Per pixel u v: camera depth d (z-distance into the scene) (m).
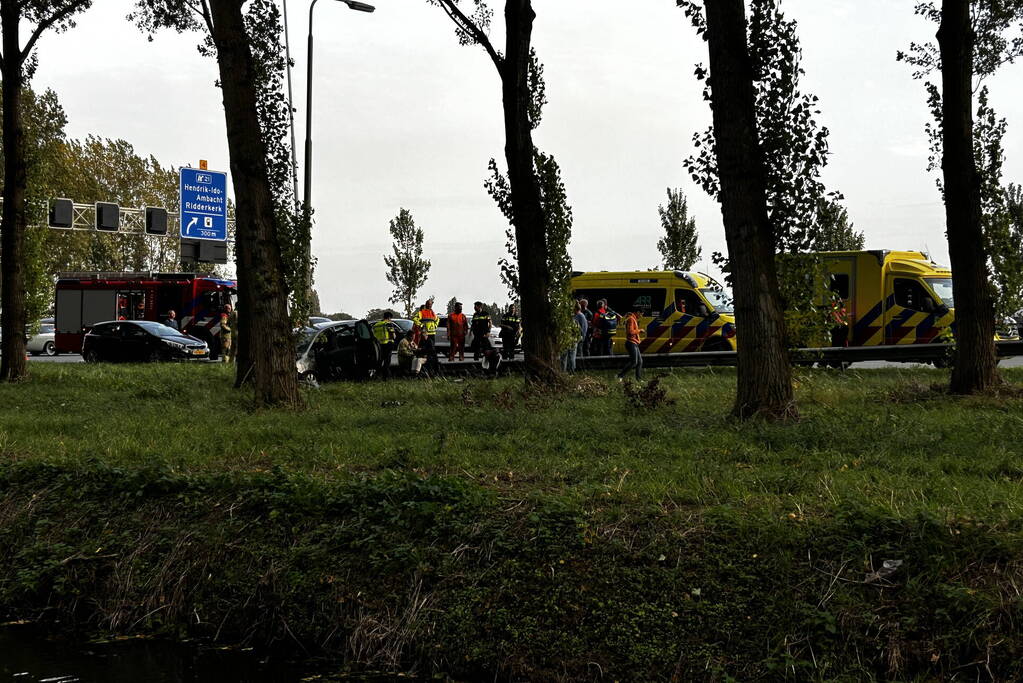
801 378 18.30
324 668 7.21
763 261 12.74
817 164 15.09
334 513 8.34
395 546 7.69
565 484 8.93
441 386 20.05
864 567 6.46
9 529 9.27
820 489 8.12
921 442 10.44
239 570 8.12
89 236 64.56
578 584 6.90
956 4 15.29
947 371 21.19
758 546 6.82
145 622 8.12
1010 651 5.80
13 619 8.48
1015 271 18.30
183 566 8.37
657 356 25.19
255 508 8.67
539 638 6.69
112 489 9.41
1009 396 15.09
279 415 14.98
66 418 14.95
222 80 16.03
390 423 13.46
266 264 16.12
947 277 26.08
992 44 17.78
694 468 9.16
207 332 42.94
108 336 36.53
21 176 22.92
